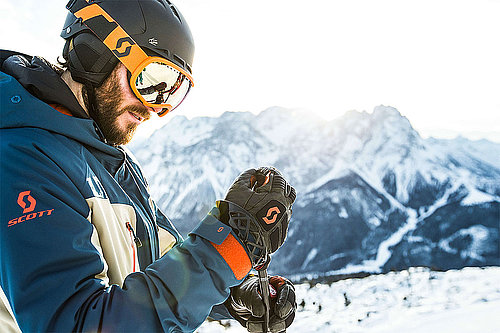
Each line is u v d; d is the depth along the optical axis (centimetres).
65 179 79
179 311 75
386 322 330
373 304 452
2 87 84
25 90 85
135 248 96
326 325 381
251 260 84
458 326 255
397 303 431
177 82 101
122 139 100
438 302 383
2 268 71
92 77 96
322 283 692
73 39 97
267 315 100
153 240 105
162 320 73
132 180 107
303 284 712
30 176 75
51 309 68
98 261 75
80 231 75
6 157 76
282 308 102
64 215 74
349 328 352
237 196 89
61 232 72
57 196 76
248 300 103
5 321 81
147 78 96
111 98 97
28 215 72
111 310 71
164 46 97
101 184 91
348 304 478
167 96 100
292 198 93
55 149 81
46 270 70
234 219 85
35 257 70
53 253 71
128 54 94
